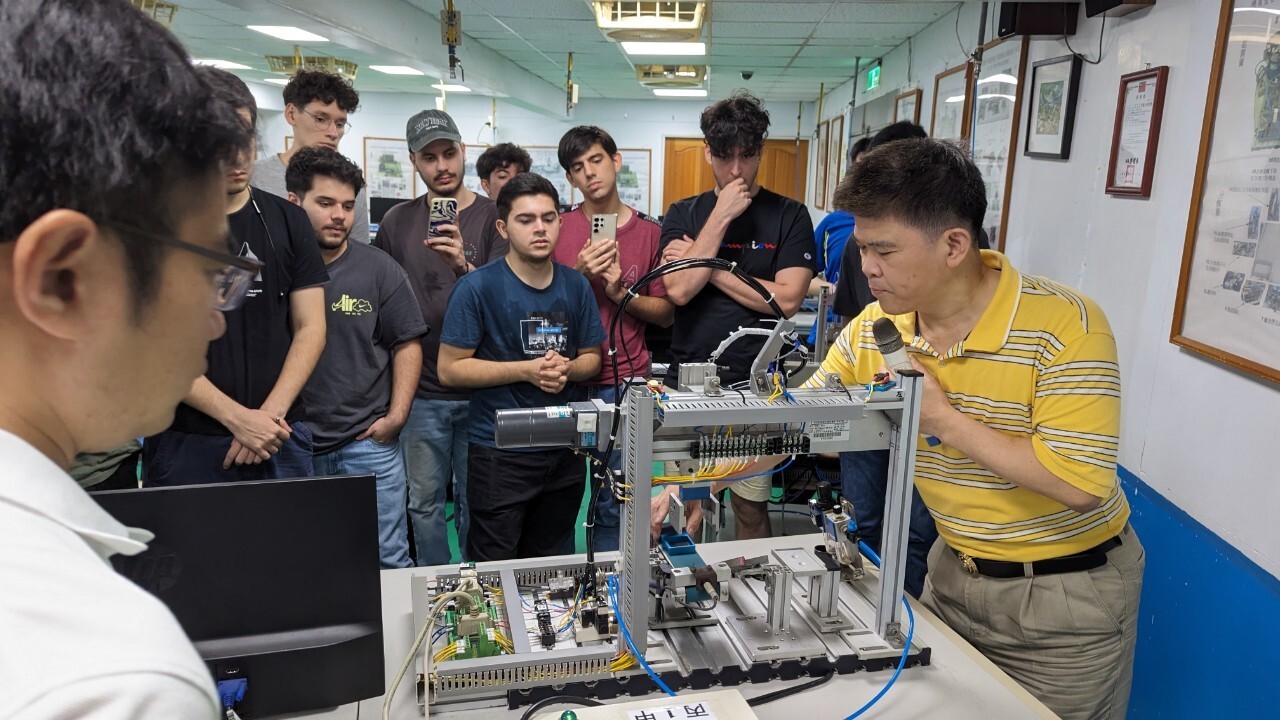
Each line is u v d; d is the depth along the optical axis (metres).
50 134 0.30
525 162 3.39
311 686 0.93
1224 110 1.59
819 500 1.31
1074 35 2.45
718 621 1.14
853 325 1.36
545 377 1.93
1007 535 1.16
